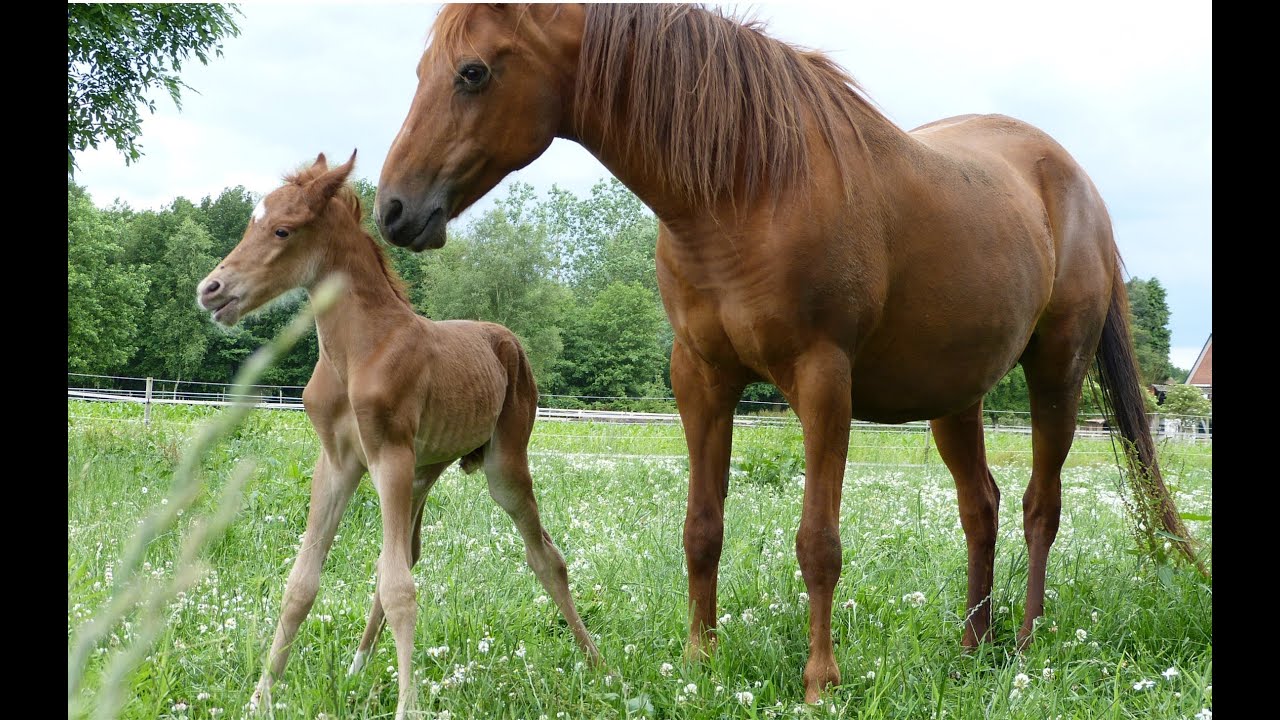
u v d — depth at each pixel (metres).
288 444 10.29
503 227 45.53
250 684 3.26
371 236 3.69
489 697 3.22
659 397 51.75
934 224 3.80
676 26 3.39
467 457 4.22
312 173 3.59
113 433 10.31
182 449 8.87
